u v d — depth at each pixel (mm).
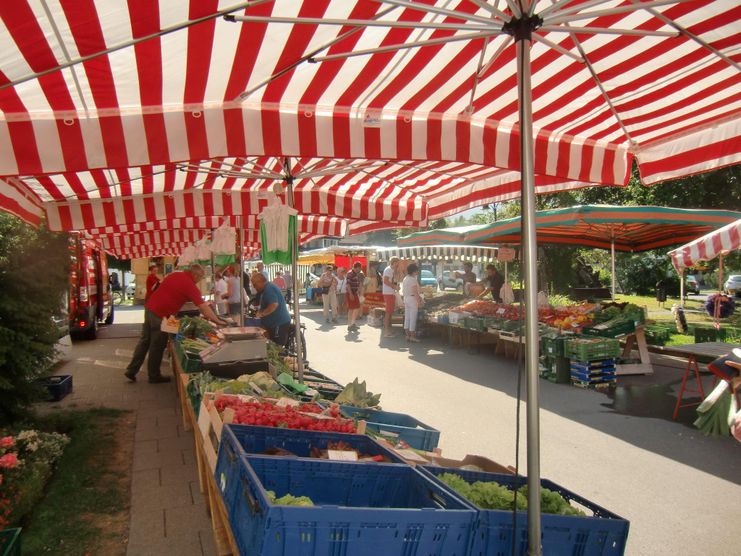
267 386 4961
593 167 3973
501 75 3256
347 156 3412
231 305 14805
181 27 2188
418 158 3537
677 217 10375
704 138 3631
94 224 6816
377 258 28453
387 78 3178
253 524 2260
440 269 32812
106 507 4539
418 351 13070
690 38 2773
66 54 2408
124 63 2602
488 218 36688
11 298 5848
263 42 2666
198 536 4074
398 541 2258
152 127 3018
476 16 2334
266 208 5500
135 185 6574
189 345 6887
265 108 3270
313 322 19969
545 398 8445
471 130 3703
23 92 2715
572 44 3006
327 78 3105
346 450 3299
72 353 13211
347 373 10359
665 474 5383
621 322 9750
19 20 2133
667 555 3920
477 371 10555
